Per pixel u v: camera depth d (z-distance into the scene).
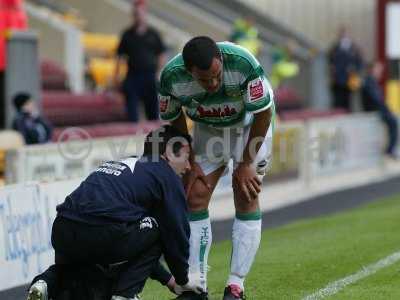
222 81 19.86
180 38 67.81
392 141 59.28
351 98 70.00
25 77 46.12
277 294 22.59
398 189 48.47
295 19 93.69
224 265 27.31
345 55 68.62
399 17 76.31
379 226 33.75
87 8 71.50
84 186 18.92
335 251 28.50
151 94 50.44
